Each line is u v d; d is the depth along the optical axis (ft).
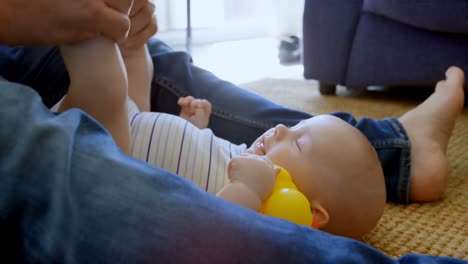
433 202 2.88
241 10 9.89
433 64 5.47
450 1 5.00
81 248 1.10
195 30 9.16
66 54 1.51
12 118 1.17
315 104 5.59
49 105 2.28
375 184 2.18
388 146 2.82
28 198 1.12
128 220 1.12
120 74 1.57
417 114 3.00
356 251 1.27
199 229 1.15
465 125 4.66
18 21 1.30
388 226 2.55
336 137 2.17
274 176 1.90
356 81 5.97
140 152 2.26
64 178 1.12
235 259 1.14
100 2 1.41
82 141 1.20
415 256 1.41
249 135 2.96
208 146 2.32
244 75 7.06
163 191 1.18
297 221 1.86
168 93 3.06
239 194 1.78
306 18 6.03
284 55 8.07
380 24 5.68
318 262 1.20
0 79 1.40
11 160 1.13
